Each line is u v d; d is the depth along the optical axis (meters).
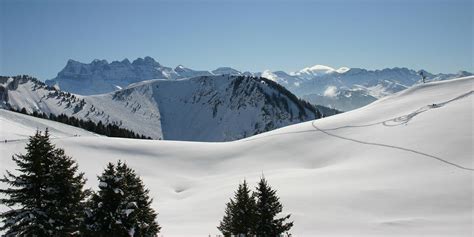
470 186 65.50
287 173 90.56
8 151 99.88
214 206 72.44
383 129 106.62
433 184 68.12
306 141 114.12
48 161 24.72
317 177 80.81
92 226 24.39
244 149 117.88
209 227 58.50
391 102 131.00
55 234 23.83
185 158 115.69
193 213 69.88
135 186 34.47
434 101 117.44
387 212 60.91
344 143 105.56
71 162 25.39
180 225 61.25
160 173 105.50
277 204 35.31
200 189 91.50
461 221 54.69
